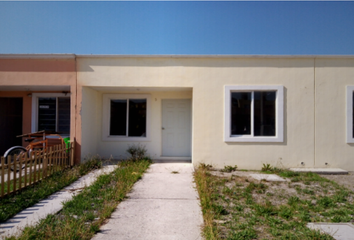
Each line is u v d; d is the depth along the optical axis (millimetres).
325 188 5941
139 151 8969
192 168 7723
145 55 7922
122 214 4336
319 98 7918
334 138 7887
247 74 7953
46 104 9688
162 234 3654
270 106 8023
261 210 4434
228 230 3762
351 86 7883
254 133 8008
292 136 7895
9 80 7965
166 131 9383
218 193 5398
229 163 7918
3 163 4832
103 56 7973
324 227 3920
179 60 7996
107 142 9344
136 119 9469
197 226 3922
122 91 9289
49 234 3430
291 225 3934
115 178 6312
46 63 7996
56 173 6484
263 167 7848
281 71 7930
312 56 7848
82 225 3764
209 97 7965
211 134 7941
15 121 9836
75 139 7914
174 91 9242
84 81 7984
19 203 4586
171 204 4816
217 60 7988
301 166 7859
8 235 3494
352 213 4465
